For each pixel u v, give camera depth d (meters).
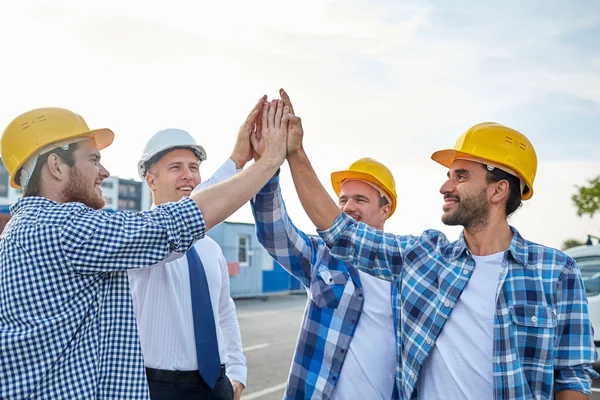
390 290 2.57
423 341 2.11
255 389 6.17
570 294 2.01
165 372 2.73
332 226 2.34
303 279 2.71
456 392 2.04
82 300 1.73
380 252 2.31
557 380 2.00
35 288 1.69
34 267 1.69
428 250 2.26
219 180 2.25
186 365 2.76
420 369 2.13
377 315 2.55
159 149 2.98
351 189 3.18
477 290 2.10
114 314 1.79
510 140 2.20
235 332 3.21
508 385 1.95
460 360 2.05
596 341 7.22
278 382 6.53
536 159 2.26
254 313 14.81
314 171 2.35
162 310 2.77
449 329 2.09
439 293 2.14
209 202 1.89
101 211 1.80
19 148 1.91
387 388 2.51
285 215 2.55
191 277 2.86
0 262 1.74
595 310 7.25
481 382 2.01
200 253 3.02
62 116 1.94
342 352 2.52
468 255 2.15
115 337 1.79
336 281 2.58
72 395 1.67
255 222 2.56
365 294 2.57
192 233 1.83
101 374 1.74
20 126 1.93
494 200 2.17
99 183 2.01
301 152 2.30
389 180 3.22
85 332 1.73
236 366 3.16
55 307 1.69
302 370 2.57
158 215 1.80
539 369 1.95
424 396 2.12
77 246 1.70
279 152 2.17
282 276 20.48
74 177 1.91
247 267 18.72
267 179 2.09
